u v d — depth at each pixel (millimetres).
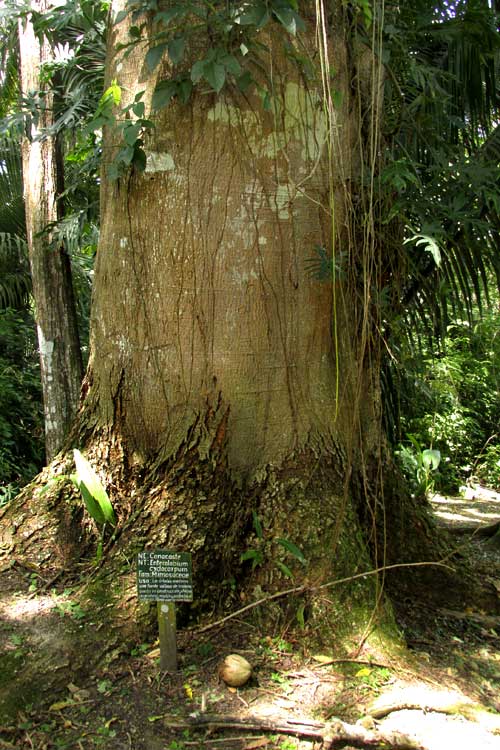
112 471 3100
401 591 3234
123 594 2684
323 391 3096
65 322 5102
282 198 2945
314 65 2945
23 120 4523
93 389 3236
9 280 6914
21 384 6684
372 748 2180
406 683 2508
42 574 2949
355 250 3072
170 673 2477
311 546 2816
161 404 3018
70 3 3979
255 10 2592
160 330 2992
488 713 2416
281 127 2916
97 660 2480
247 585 2828
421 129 3795
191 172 2904
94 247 5957
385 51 3117
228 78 2838
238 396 2971
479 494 7754
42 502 3143
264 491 2951
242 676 2410
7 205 6922
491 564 3941
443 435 8172
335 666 2543
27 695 2312
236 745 2186
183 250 2930
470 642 2975
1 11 4117
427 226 3029
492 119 4738
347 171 3096
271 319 2980
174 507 2877
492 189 3662
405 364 4168
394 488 3363
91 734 2201
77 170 4473
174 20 2871
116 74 3092
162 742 2184
